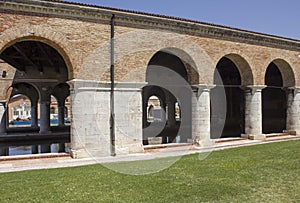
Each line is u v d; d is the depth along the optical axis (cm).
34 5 1259
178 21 1584
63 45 1333
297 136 2127
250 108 1966
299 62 2195
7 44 1238
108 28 1434
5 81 2484
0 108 2466
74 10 1338
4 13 1228
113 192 798
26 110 6044
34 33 1274
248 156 1328
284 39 2044
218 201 717
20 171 1102
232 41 1831
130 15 1460
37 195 780
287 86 2219
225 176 955
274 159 1231
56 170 1102
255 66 1939
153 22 1532
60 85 3319
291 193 768
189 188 823
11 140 2381
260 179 909
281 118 2778
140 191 804
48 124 2666
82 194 783
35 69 2591
